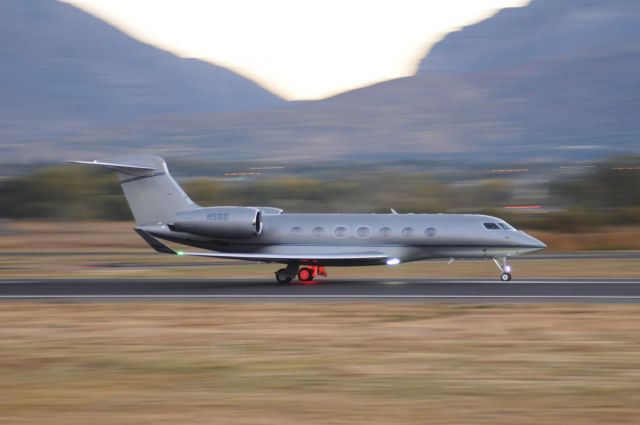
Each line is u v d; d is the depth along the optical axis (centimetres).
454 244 13512
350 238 13725
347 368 6862
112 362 7212
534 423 5184
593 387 6162
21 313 10112
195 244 14400
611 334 8294
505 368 6825
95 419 5328
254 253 14138
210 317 9600
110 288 12912
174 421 5262
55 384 6406
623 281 13412
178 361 7206
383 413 5431
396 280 13950
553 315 9506
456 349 7606
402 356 7319
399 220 13750
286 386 6259
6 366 7100
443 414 5397
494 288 12350
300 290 12356
